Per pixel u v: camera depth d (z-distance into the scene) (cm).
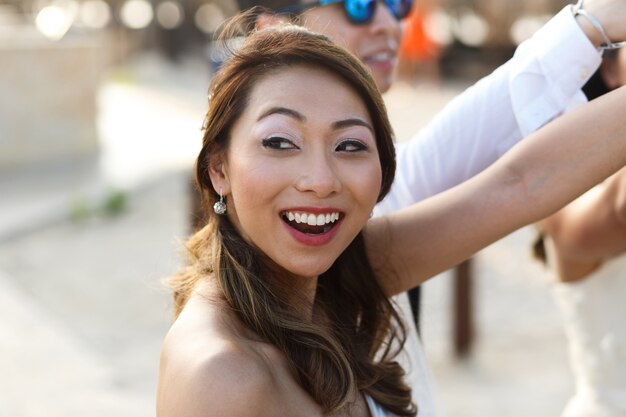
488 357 559
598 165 176
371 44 234
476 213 183
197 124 1373
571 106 192
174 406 134
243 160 149
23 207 886
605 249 227
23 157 1066
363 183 151
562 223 230
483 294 672
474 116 204
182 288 165
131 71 2011
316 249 151
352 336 175
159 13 2255
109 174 1038
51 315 607
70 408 465
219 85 154
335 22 229
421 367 212
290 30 154
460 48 1938
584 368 251
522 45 199
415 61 1722
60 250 770
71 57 1106
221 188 157
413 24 1675
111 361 532
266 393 136
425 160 211
